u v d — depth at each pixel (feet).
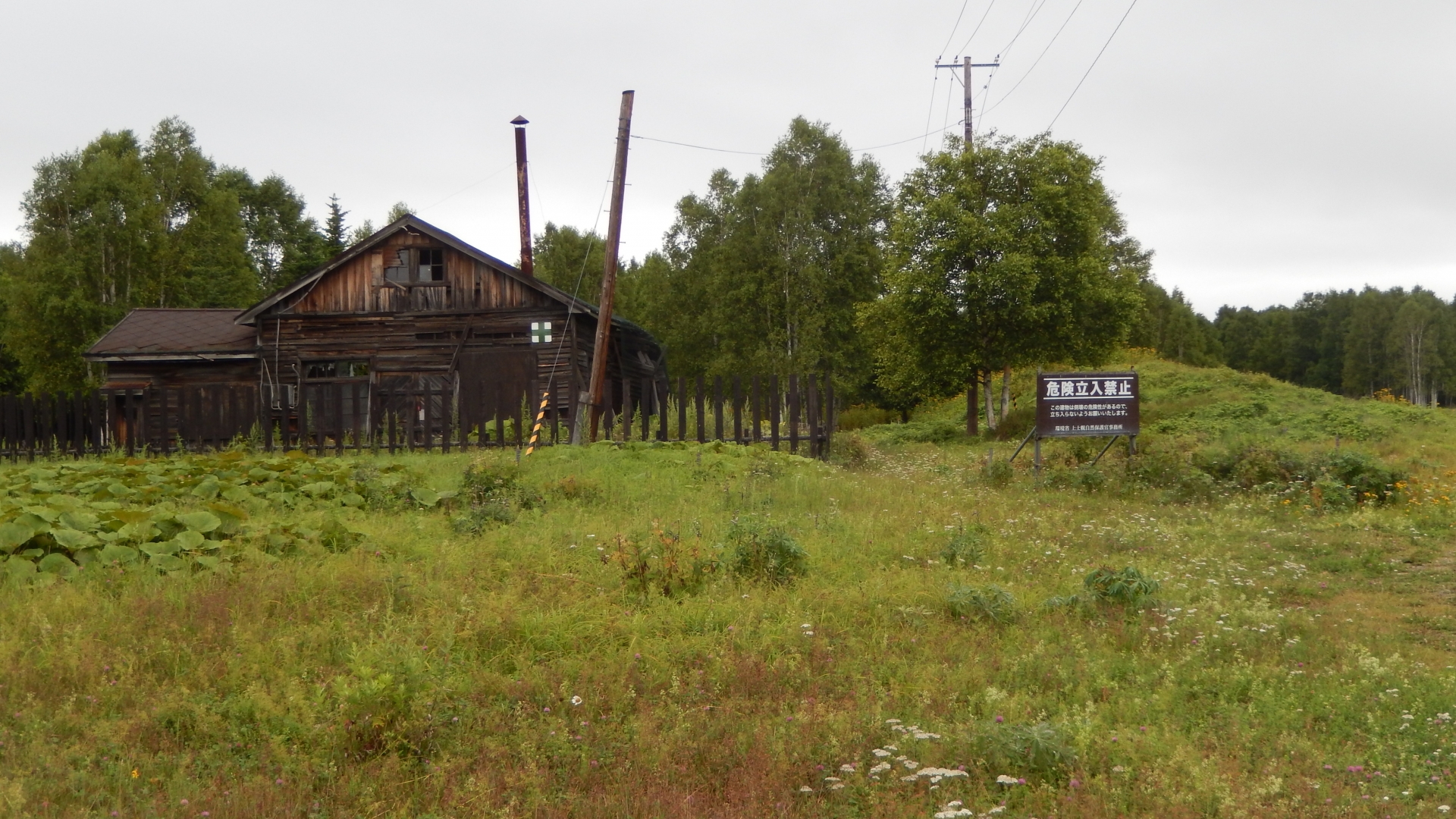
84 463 56.54
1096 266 110.22
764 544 31.63
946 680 22.43
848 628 26.32
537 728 19.88
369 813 16.65
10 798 15.84
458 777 17.99
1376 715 20.80
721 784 18.02
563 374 86.53
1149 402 114.62
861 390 173.88
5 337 163.02
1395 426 85.81
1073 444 67.05
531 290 87.10
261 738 19.22
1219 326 390.21
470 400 69.82
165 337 92.79
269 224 208.23
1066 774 17.92
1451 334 299.58
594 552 32.86
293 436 70.95
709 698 21.62
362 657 22.00
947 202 108.88
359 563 30.55
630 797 17.24
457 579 29.66
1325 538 41.63
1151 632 26.27
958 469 64.59
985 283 106.93
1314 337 364.58
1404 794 17.19
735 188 165.58
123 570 29.27
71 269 139.03
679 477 50.06
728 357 149.07
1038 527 42.16
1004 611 27.50
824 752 18.74
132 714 20.02
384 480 45.29
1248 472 54.03
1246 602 30.48
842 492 47.67
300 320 89.04
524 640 24.53
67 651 22.20
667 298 166.71
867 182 154.92
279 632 24.31
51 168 146.10
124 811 16.34
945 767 18.35
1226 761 18.44
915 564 33.88
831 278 150.10
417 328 88.02
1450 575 35.09
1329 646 25.91
